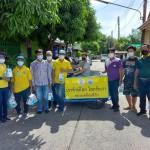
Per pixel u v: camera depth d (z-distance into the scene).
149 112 6.75
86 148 4.61
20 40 13.37
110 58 7.34
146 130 5.55
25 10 5.40
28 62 13.89
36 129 5.71
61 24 12.61
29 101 6.70
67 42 15.12
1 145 4.81
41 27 12.78
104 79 7.55
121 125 5.91
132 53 6.91
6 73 6.15
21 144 4.85
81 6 13.27
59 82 7.20
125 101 8.73
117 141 4.91
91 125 5.94
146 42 18.92
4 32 5.97
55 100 8.03
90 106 7.71
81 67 8.23
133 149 4.53
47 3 6.13
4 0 5.34
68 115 6.89
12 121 6.35
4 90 6.23
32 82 7.03
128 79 7.11
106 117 6.63
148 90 6.54
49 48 14.68
